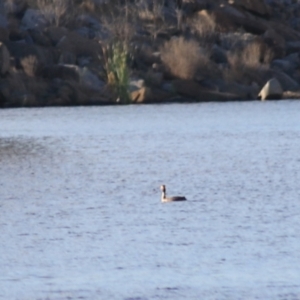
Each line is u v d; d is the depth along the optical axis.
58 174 52.53
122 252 34.25
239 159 56.84
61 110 85.50
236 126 74.25
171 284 30.42
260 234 36.50
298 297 29.05
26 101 88.31
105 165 55.47
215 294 29.44
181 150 61.34
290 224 38.16
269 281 30.50
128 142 65.81
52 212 41.66
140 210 41.59
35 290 30.11
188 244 35.16
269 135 68.62
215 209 41.41
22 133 71.62
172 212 41.00
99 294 29.64
